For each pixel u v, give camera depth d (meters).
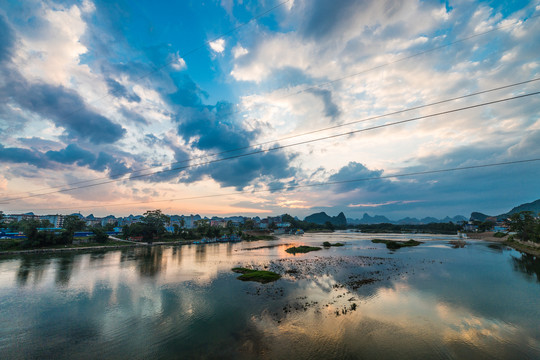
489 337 21.89
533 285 38.09
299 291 35.81
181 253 84.12
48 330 24.28
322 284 39.34
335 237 173.12
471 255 72.50
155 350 20.41
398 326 23.98
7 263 61.53
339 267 53.78
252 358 18.95
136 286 39.88
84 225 127.31
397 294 33.69
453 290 35.44
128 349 20.64
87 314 28.22
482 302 30.52
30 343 21.78
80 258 70.69
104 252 85.81
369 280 41.44
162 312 28.62
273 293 35.16
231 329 23.95
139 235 125.94
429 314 26.88
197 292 36.22
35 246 86.38
